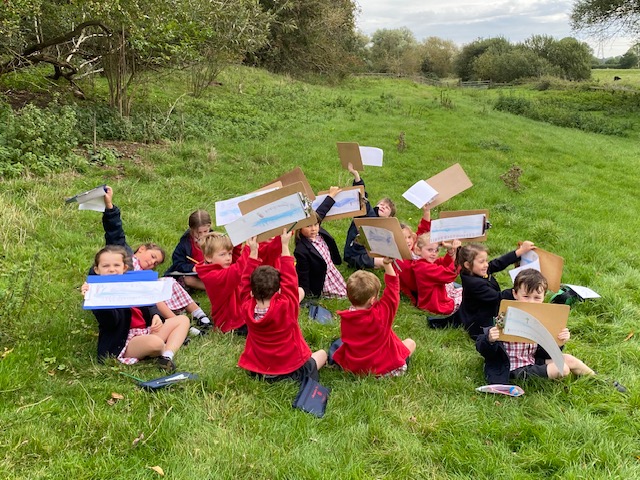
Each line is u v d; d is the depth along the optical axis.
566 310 3.71
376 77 35.62
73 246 5.89
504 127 17.19
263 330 3.78
